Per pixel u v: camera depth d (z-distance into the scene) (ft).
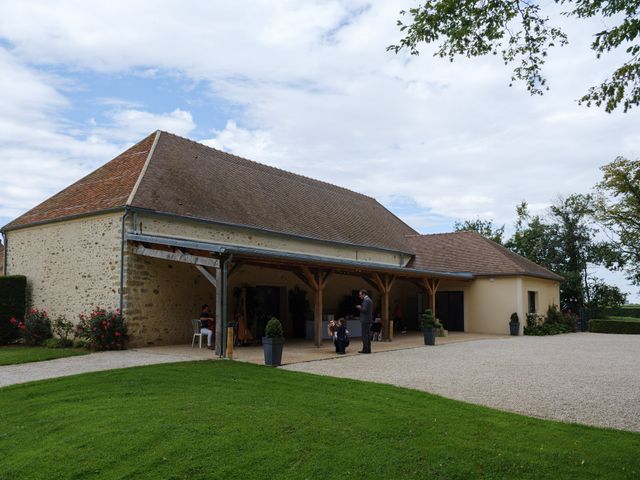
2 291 50.01
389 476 15.71
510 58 23.94
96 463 16.65
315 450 17.48
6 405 23.38
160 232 46.19
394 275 58.70
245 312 53.06
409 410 21.95
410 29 22.57
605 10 19.79
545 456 16.69
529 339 62.69
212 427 19.43
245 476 15.83
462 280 76.28
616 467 15.81
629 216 88.89
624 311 99.81
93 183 53.31
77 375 28.81
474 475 15.62
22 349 44.29
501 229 143.02
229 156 68.18
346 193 90.33
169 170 53.31
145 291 44.73
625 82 21.67
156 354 39.04
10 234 55.06
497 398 24.66
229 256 37.42
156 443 18.01
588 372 32.96
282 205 65.62
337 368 33.65
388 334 56.59
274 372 30.83
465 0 21.57
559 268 100.68
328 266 47.01
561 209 102.94
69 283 47.80
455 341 57.62
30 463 16.83
